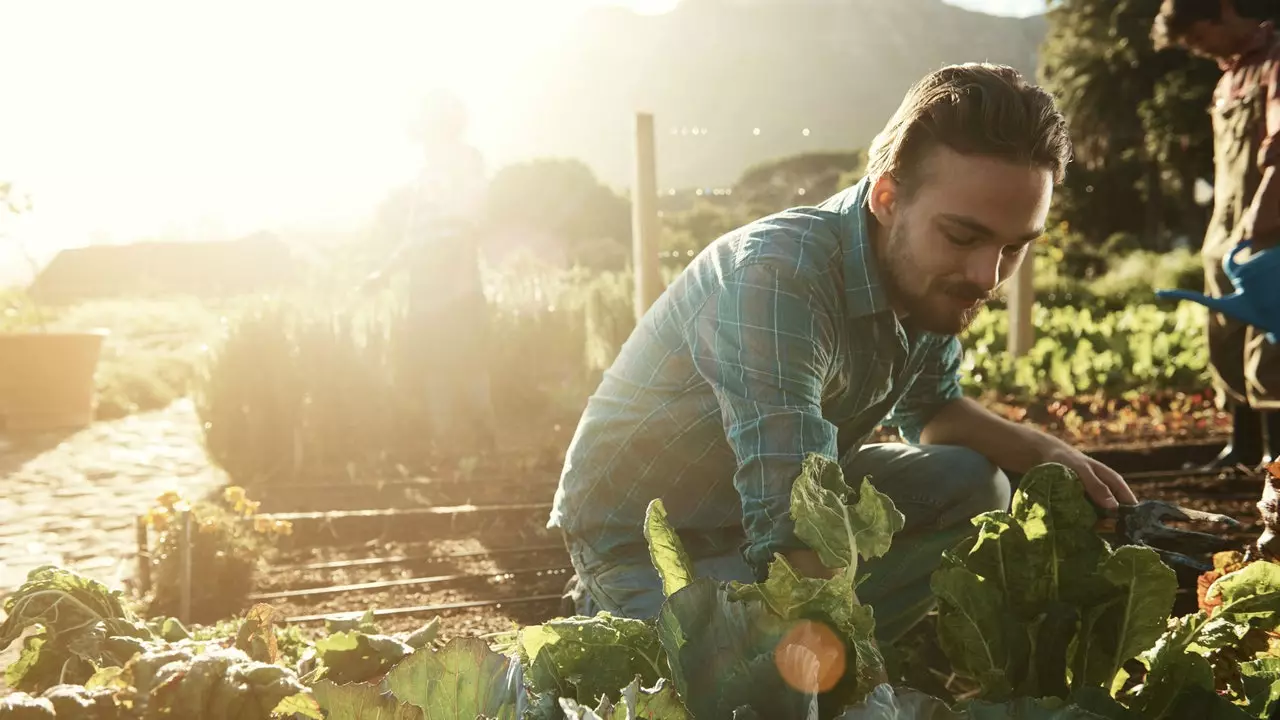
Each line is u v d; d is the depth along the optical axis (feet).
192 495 16.65
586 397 21.94
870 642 3.20
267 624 4.17
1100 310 43.50
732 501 6.48
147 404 26.55
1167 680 3.53
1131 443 18.83
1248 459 15.64
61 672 3.80
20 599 3.97
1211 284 13.74
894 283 5.14
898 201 4.94
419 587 12.27
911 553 6.56
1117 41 80.43
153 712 2.99
